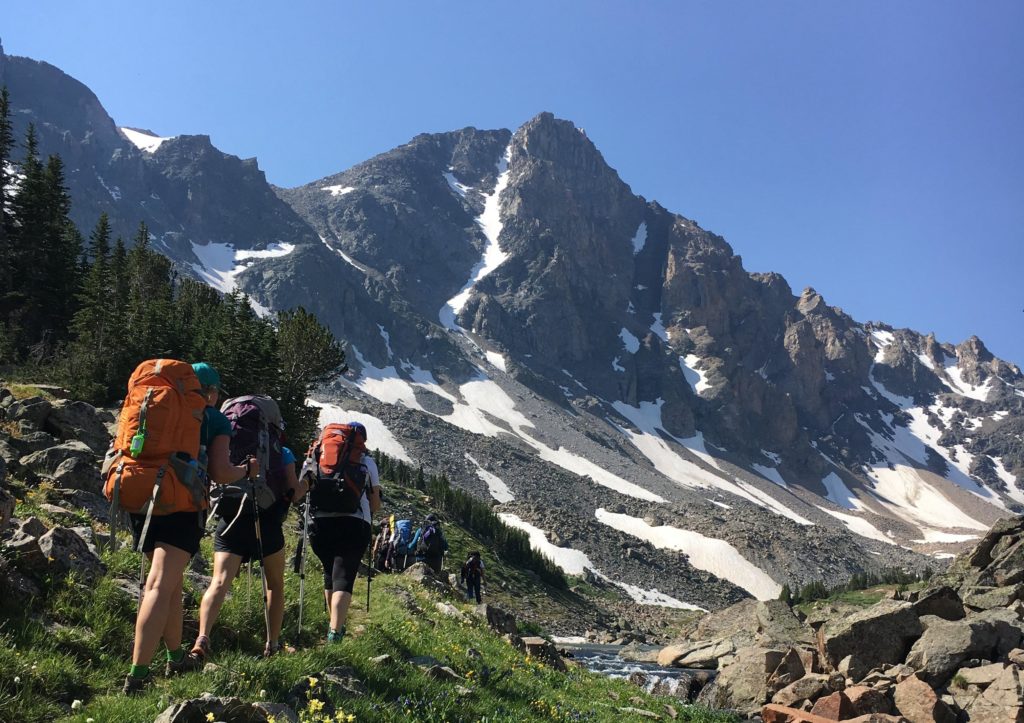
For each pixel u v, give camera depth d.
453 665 11.44
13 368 48.44
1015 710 20.75
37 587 8.43
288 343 76.56
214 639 9.51
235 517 8.57
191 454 7.20
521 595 113.50
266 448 8.77
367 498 10.48
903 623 26.05
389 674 8.93
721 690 28.62
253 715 6.15
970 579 34.12
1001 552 34.88
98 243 91.56
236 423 8.72
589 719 12.16
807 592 136.75
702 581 180.25
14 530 9.20
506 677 12.37
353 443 10.38
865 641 25.91
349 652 8.95
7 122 80.81
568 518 190.50
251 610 10.70
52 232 81.50
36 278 79.19
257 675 7.32
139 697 6.64
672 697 28.77
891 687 23.03
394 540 29.11
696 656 37.91
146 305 70.94
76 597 8.60
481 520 134.38
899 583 134.25
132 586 9.78
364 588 17.56
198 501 7.20
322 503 10.08
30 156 84.56
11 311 73.94
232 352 65.31
